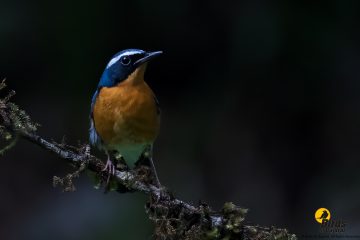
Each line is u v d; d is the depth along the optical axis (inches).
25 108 644.1
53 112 645.9
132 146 393.1
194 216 319.3
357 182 619.2
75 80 634.2
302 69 619.2
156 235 319.6
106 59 623.2
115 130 386.6
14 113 316.2
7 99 318.0
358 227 579.5
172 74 647.8
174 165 639.8
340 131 636.1
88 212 602.9
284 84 628.1
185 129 651.5
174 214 323.0
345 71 621.6
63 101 645.9
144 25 620.1
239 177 631.2
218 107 645.9
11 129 315.9
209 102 649.6
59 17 609.3
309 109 634.8
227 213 315.9
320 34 601.3
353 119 633.0
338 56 615.8
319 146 636.1
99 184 343.9
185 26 623.5
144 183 337.4
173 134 651.5
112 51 622.8
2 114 314.5
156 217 325.1
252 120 637.9
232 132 638.5
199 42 630.5
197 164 638.5
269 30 595.5
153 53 386.9
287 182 629.6
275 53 602.5
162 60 638.5
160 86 656.4
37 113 644.7
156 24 620.4
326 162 636.1
